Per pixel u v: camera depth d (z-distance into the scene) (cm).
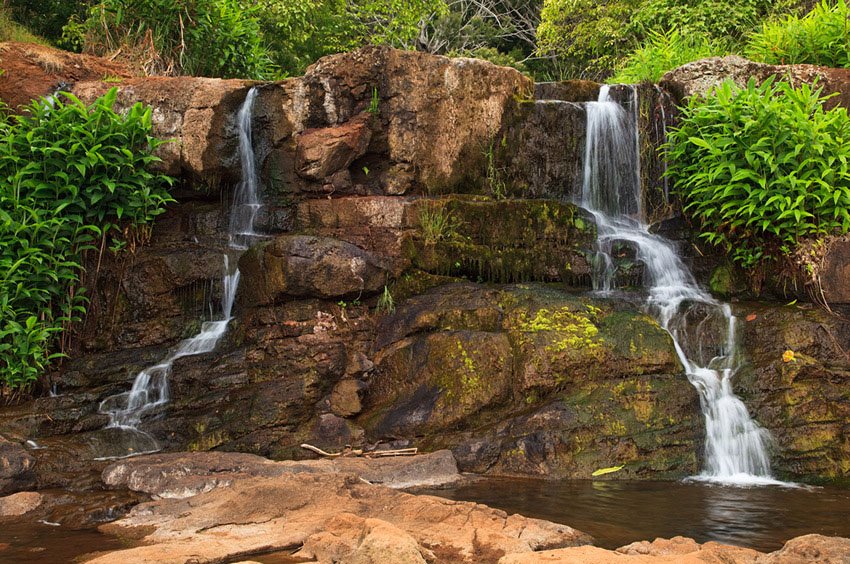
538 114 1077
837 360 841
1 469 687
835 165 963
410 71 1024
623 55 2003
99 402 848
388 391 854
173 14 1321
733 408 809
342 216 967
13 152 946
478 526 555
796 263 931
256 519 573
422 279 940
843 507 641
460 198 993
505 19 3127
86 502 639
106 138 963
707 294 990
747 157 959
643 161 1102
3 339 880
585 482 722
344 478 646
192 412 840
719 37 1664
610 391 793
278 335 865
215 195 1050
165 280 936
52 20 1642
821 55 1247
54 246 922
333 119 1030
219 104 1023
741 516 607
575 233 992
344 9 2048
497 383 811
